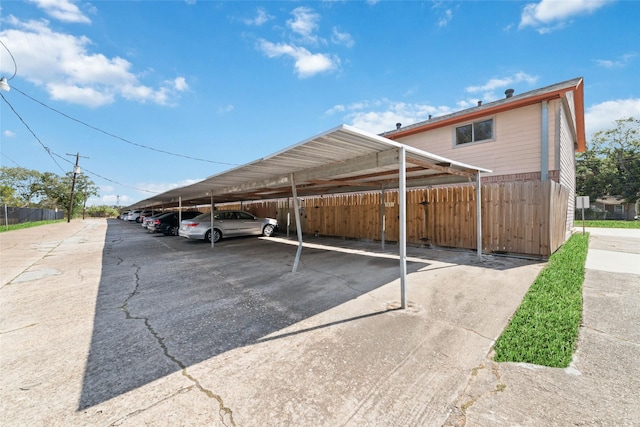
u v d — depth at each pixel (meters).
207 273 6.01
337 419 1.78
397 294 4.26
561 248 7.40
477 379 2.16
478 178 6.39
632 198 27.44
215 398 2.02
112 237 13.95
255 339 2.95
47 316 3.69
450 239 7.75
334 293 4.42
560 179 8.12
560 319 3.14
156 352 2.72
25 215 24.25
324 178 5.60
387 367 2.36
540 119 8.40
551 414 1.77
